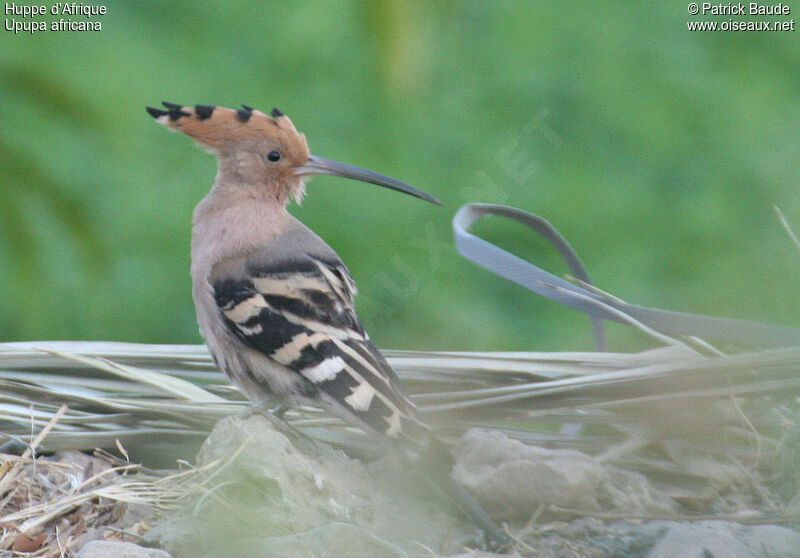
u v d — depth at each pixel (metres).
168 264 13.29
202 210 7.96
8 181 10.62
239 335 7.27
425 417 7.27
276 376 7.17
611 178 15.22
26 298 11.29
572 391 7.15
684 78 15.94
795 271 10.94
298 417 7.64
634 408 7.24
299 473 6.36
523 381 7.60
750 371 6.91
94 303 12.45
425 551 6.17
